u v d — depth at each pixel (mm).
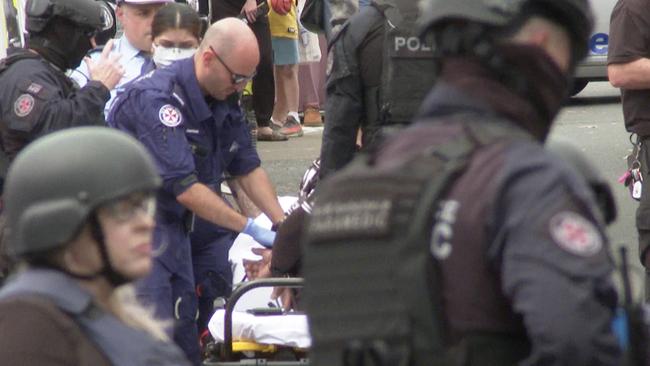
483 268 9547
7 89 20469
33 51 20906
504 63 10180
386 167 10094
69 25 20766
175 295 21328
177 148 20891
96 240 10398
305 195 22609
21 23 30078
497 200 9547
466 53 10297
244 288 18000
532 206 9461
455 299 9594
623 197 36594
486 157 9781
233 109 22250
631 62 23406
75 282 10469
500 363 9547
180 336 21438
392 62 22547
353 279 9875
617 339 9680
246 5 41875
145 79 21281
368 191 9992
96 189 10297
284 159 42562
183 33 23938
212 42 21031
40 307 10281
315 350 10062
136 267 10578
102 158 10367
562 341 9156
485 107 10195
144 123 20922
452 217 9641
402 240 9695
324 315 10008
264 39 42812
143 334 10609
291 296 19750
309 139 46406
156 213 20984
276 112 46562
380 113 22875
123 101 21188
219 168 22172
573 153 11250
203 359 21750
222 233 23156
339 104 23203
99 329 10375
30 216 10281
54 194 10281
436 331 9562
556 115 10453
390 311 9688
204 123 21484
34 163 10359
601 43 53125
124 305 10875
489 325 9555
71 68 21266
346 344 9844
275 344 18234
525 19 10203
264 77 43656
